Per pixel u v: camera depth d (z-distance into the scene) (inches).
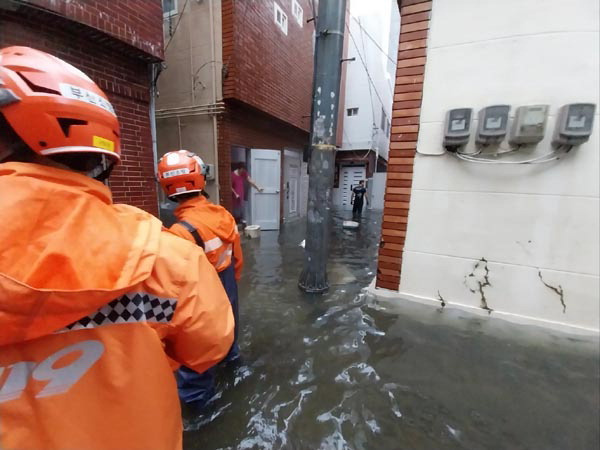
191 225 64.6
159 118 238.7
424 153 108.7
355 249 224.5
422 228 113.6
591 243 91.4
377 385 76.5
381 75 498.9
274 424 64.9
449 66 100.8
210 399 71.3
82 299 19.9
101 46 132.9
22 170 21.6
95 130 24.7
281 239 248.4
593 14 83.6
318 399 71.9
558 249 95.3
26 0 99.6
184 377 66.9
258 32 231.1
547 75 89.5
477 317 107.2
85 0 115.8
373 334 99.5
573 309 95.8
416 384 76.8
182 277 26.9
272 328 104.1
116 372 23.8
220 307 30.5
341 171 559.2
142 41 140.0
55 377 21.9
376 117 510.3
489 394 73.6
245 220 284.0
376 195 521.7
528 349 91.1
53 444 21.6
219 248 70.1
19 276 18.5
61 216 21.0
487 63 95.8
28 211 19.6
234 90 207.8
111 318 23.5
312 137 130.6
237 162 275.7
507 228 100.7
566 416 67.2
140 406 25.1
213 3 202.7
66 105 22.6
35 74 22.5
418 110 107.6
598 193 88.9
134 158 153.6
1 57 23.9
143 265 23.5
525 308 101.8
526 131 90.3
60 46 118.3
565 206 92.8
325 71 122.8
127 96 147.0
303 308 119.4
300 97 321.1
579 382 77.8
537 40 89.4
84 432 22.8
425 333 99.8
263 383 77.1
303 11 306.7
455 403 70.8
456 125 98.3
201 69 215.9
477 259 106.4
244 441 60.8
